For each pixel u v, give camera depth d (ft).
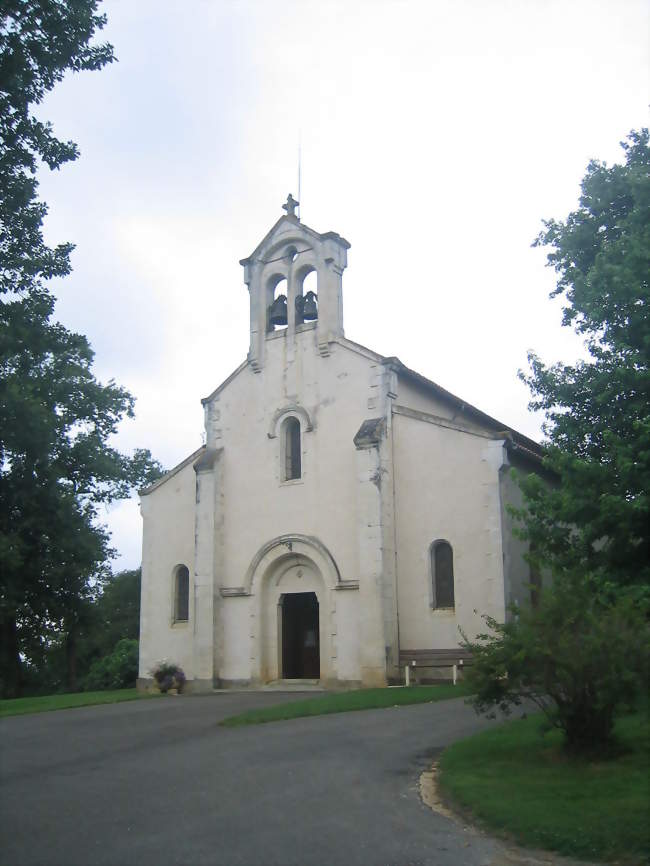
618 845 25.76
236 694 75.66
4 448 104.58
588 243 60.18
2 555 100.37
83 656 172.35
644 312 50.52
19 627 128.36
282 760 39.73
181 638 89.35
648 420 47.11
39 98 51.75
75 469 118.83
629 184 56.80
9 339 59.98
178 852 25.85
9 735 52.03
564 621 36.04
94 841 27.09
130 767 39.47
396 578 76.84
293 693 73.26
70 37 50.49
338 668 76.69
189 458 93.40
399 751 41.47
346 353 82.79
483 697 37.17
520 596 75.46
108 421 121.70
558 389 55.16
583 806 29.22
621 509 46.78
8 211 54.24
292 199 89.56
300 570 82.99
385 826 28.73
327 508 80.84
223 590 85.30
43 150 52.90
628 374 49.90
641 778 32.12
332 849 26.14
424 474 77.71
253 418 87.66
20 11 49.70
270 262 90.17
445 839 27.43
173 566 91.91
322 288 85.46
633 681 34.65
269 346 88.02
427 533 76.59
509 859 25.52
